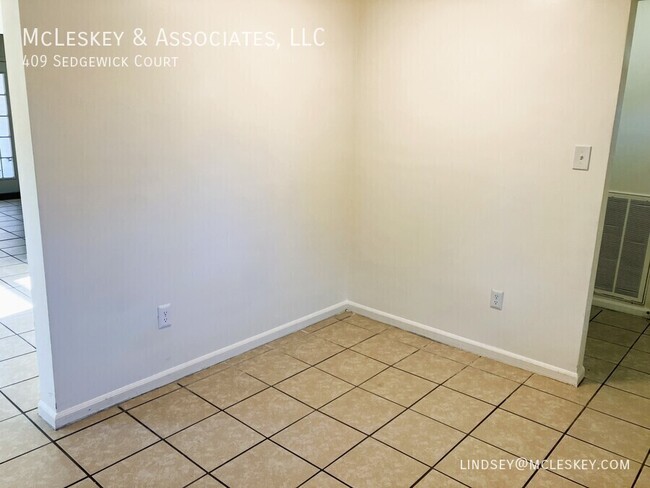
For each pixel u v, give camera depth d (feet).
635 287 11.77
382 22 10.06
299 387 8.64
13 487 6.23
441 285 10.22
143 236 7.89
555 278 8.77
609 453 7.04
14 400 8.05
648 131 11.03
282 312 10.48
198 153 8.34
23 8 6.16
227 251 9.15
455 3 9.04
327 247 11.10
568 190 8.39
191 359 9.00
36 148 6.54
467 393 8.54
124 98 7.29
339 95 10.48
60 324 7.17
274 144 9.48
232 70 8.55
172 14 7.62
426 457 6.92
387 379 8.95
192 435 7.30
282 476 6.50
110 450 6.93
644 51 10.81
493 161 9.10
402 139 10.22
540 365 9.16
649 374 9.21
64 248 7.04
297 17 9.36
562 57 8.10
